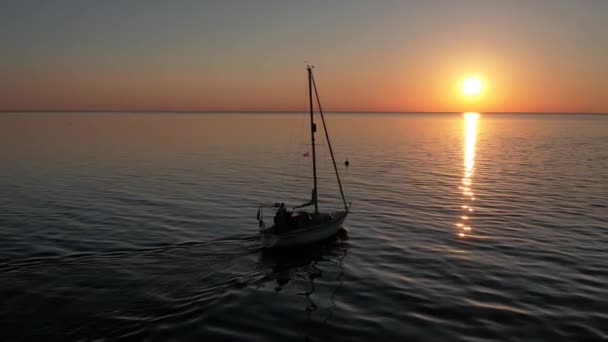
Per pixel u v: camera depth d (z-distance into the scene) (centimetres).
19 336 1330
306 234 2303
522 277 1881
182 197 3612
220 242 2342
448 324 1464
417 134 13962
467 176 4922
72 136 11100
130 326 1403
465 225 2775
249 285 1773
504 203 3444
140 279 1781
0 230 2528
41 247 2208
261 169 5397
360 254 2225
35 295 1612
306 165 5859
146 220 2816
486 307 1590
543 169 5491
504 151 8106
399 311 1566
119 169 5225
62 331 1362
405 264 2070
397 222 2866
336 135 13188
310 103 2608
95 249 2184
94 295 1622
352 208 3303
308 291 1747
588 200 3541
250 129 15862
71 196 3588
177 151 7625
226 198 3612
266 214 3042
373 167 5750
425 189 4103
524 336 1380
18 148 7731
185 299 1614
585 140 10988
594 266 2006
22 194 3650
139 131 13912
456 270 1978
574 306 1592
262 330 1416
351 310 1576
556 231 2611
